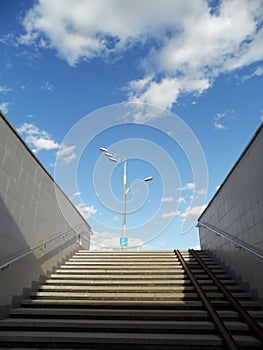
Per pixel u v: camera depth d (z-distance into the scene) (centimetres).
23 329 389
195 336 358
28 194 571
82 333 371
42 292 545
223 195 757
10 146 493
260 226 511
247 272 566
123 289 548
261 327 362
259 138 515
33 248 575
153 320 422
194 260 796
